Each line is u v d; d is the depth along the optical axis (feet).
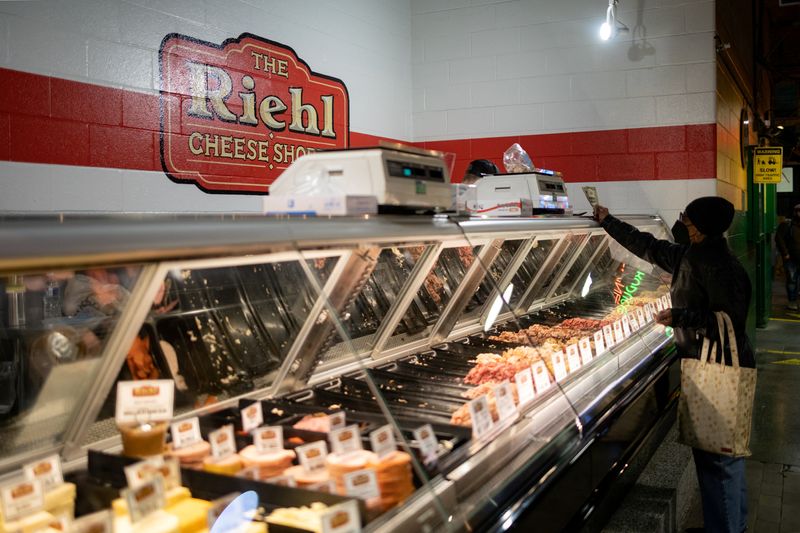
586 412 8.79
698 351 11.76
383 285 9.58
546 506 6.80
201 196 14.24
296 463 6.04
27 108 10.97
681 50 18.99
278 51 16.16
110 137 12.31
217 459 5.93
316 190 7.26
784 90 51.01
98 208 12.17
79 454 5.88
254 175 15.60
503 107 21.03
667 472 13.05
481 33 21.13
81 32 11.74
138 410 6.04
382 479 5.51
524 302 12.43
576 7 20.02
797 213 39.55
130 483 5.31
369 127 19.89
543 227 11.23
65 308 6.88
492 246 10.87
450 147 21.77
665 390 12.55
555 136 20.51
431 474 5.93
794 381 23.36
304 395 7.91
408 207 7.57
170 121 13.44
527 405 8.16
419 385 8.34
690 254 11.59
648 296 14.93
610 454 9.00
